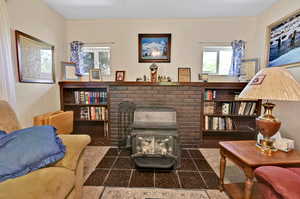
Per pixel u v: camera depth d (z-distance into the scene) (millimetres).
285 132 2055
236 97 2609
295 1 1940
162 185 1672
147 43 2881
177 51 2875
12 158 1048
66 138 1366
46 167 1156
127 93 2637
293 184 850
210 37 2836
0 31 1531
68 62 2754
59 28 2678
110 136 2705
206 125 2695
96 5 2385
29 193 877
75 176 1249
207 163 2152
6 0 1669
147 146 1945
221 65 2900
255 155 1311
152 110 2312
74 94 2807
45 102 2320
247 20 2775
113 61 2936
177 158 1942
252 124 2781
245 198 1221
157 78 2805
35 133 1203
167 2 2303
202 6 2406
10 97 1628
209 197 1500
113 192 1553
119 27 2877
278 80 1325
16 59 1817
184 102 2611
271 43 2332
